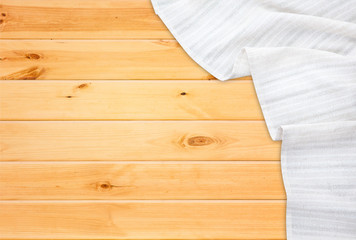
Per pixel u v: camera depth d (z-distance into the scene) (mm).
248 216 1119
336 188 1110
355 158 1125
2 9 1312
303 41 1260
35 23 1300
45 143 1179
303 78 1201
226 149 1175
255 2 1306
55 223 1113
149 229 1109
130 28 1300
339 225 1087
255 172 1154
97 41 1283
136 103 1216
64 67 1254
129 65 1257
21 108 1210
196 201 1132
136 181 1147
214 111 1208
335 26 1236
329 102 1175
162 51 1274
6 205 1127
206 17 1312
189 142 1181
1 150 1171
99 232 1106
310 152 1144
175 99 1220
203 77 1246
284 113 1182
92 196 1136
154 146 1176
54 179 1149
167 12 1310
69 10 1312
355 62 1188
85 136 1185
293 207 1106
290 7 1298
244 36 1266
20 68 1253
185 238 1104
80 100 1219
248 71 1229
